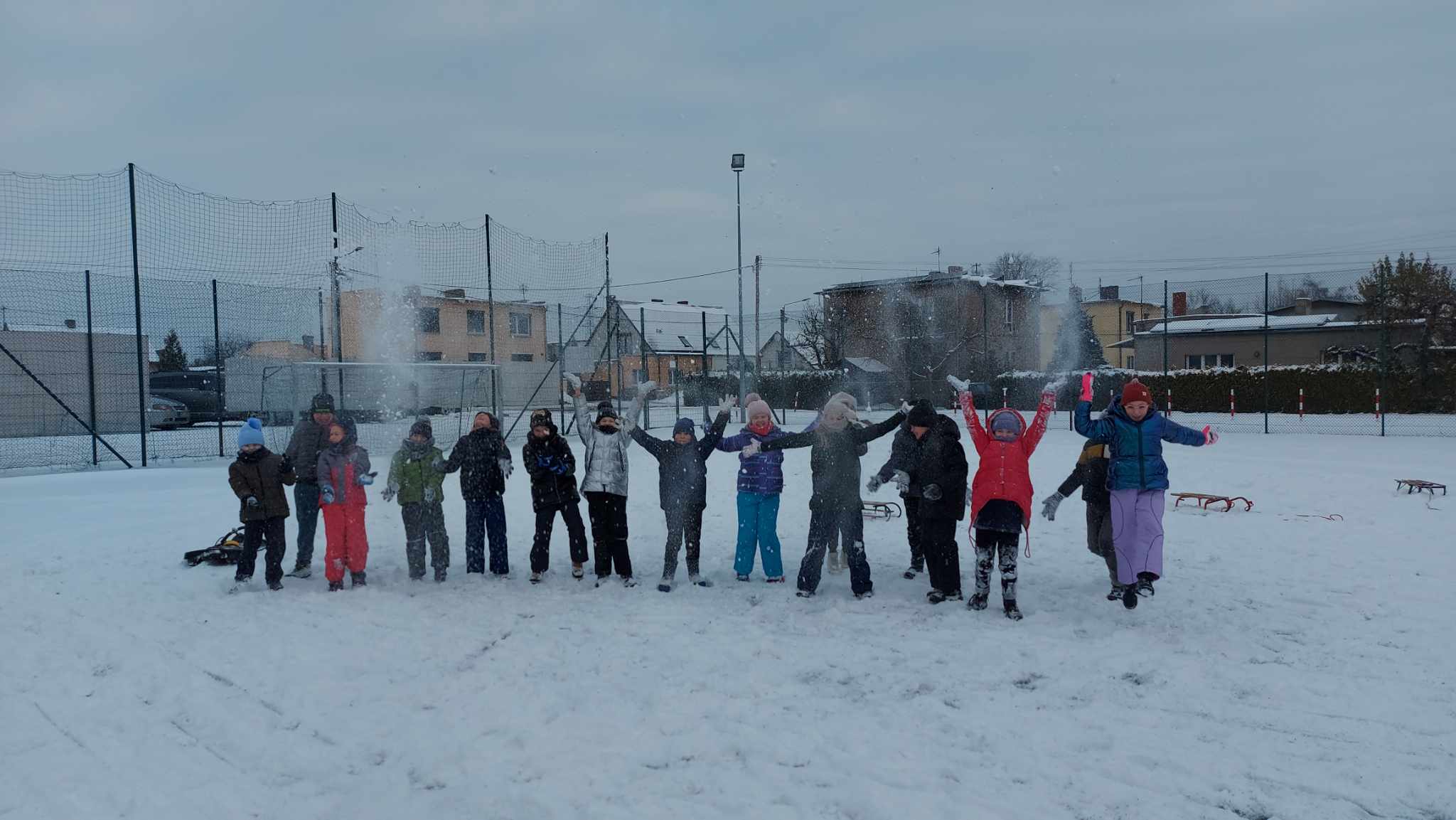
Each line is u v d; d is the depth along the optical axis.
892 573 7.66
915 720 4.39
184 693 4.95
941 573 6.58
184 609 6.70
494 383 18.17
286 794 3.77
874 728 4.32
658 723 4.41
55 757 4.16
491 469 7.66
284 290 18.27
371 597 7.02
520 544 9.14
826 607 6.54
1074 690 4.76
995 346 35.91
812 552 6.84
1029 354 36.50
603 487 7.26
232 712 4.69
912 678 4.97
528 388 24.45
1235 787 3.63
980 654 5.37
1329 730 4.18
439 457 7.63
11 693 4.99
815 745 4.12
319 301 18.78
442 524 7.59
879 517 10.30
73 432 20.09
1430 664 5.01
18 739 4.37
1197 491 11.75
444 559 7.59
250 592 7.24
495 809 3.59
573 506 7.48
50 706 4.80
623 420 7.43
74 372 20.03
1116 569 6.48
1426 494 11.09
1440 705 4.43
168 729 4.49
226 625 6.27
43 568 8.04
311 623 6.30
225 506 11.57
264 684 5.08
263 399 16.97
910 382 36.06
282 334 18.64
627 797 3.66
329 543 7.22
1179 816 3.42
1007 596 6.18
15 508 11.44
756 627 6.06
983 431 6.40
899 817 3.44
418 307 22.30
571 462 7.48
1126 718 4.38
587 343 23.25
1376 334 27.94
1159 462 6.13
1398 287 27.09
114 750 4.24
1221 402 31.08
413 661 5.46
